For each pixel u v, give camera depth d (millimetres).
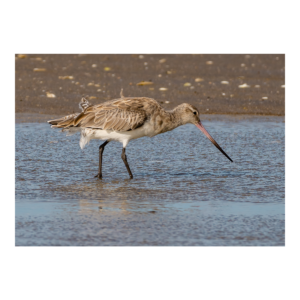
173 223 13477
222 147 21844
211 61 38000
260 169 18797
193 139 23219
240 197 15703
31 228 13078
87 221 13578
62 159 19969
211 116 27203
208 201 15305
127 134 17734
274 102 29422
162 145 22250
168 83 32406
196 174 18188
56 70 34812
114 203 15047
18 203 15000
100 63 36781
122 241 12219
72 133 18375
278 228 13188
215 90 31266
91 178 17672
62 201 15203
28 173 18078
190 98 29625
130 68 35781
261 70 35812
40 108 27641
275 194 16016
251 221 13680
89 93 30031
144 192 16125
